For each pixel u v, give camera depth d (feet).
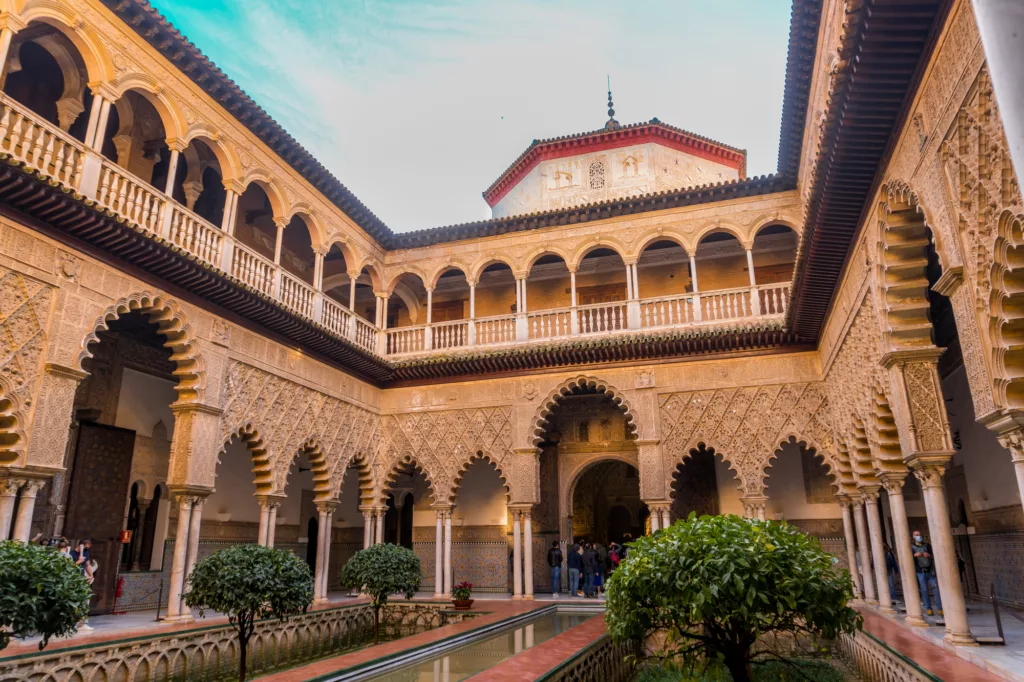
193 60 30.48
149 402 39.42
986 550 33.04
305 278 49.37
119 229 25.48
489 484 51.13
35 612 16.69
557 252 44.80
